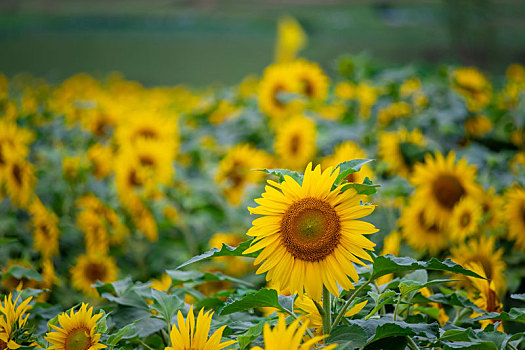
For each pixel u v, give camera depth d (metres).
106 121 5.50
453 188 4.27
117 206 4.84
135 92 7.89
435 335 3.40
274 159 5.12
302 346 2.58
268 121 5.46
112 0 28.95
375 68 5.82
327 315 3.38
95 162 5.11
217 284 4.20
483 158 4.83
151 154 4.78
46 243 4.59
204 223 5.06
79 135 5.50
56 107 6.10
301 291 3.24
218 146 5.46
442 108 5.16
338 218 3.29
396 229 4.44
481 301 3.66
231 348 3.38
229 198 5.00
